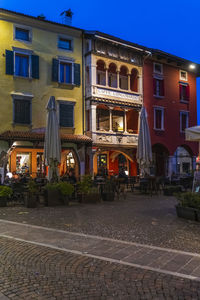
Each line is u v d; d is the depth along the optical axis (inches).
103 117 964.0
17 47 795.4
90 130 880.9
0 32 770.8
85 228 310.0
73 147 878.4
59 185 490.3
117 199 573.9
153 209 442.0
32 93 816.9
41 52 837.8
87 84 903.7
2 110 768.3
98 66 952.3
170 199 573.3
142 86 1015.6
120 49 964.6
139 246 241.6
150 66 1053.2
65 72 888.9
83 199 516.7
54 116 581.0
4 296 155.3
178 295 154.9
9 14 776.3
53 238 268.4
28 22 813.9
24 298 153.2
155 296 154.2
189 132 391.2
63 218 367.6
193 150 1172.5
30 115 810.2
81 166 878.4
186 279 174.4
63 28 866.8
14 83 789.9
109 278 177.5
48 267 196.5
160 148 1122.7
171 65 1123.9
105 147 917.8
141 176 724.7
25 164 824.3
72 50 890.1
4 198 471.8
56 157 567.2
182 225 324.5
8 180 627.5
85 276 181.0
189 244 248.4
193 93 1199.6
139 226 319.3
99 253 224.2
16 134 743.1
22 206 475.2
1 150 751.7
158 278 176.2
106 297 153.8
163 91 1087.6
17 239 265.4
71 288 164.7
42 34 840.9
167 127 1091.9
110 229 305.1
